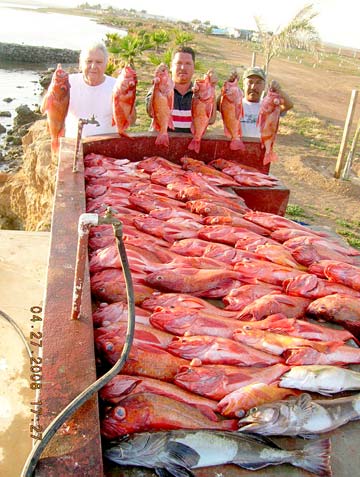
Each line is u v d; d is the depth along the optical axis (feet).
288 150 52.95
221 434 8.11
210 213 15.75
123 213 15.30
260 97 24.02
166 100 18.37
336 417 8.91
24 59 159.02
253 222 15.98
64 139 18.94
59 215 12.85
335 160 50.78
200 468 7.93
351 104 42.32
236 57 165.58
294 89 106.73
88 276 10.43
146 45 114.52
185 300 11.14
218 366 9.49
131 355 9.36
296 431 8.58
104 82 20.15
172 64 21.84
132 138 20.02
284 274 12.72
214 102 19.47
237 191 19.52
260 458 8.07
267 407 8.52
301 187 42.04
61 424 6.64
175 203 16.26
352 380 9.77
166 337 10.10
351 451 8.86
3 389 12.64
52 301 9.49
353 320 11.63
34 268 17.70
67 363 8.13
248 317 11.21
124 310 10.52
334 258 14.34
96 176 17.58
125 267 7.79
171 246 13.82
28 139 51.19
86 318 9.14
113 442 7.82
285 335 10.67
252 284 12.47
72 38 231.09
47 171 36.58
